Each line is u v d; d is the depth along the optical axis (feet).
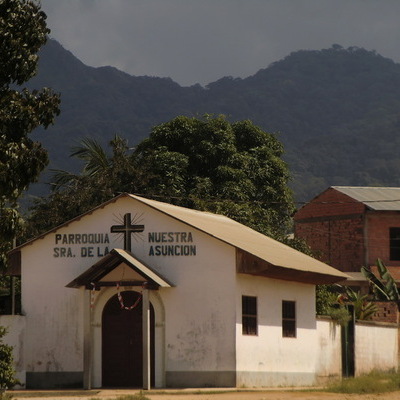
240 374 138.51
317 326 163.84
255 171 237.25
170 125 237.04
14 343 143.13
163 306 140.26
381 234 248.52
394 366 189.98
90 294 140.26
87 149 245.86
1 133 105.70
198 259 140.05
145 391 131.54
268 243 165.48
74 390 138.00
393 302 197.06
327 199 258.57
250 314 143.84
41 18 110.32
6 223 105.70
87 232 146.00
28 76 109.50
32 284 146.92
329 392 137.08
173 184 223.10
